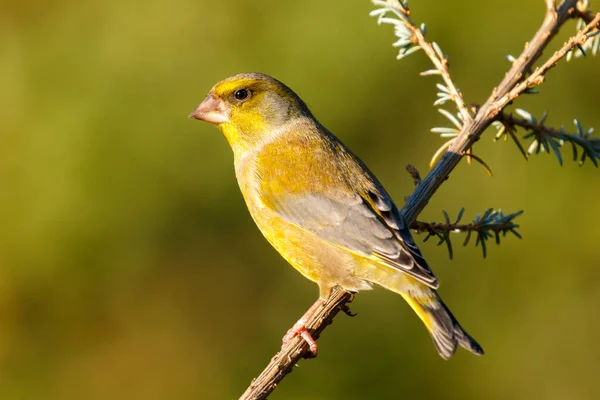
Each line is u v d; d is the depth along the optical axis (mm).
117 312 13727
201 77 13930
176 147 13680
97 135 13648
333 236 8109
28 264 13477
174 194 13680
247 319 13648
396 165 13977
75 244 13492
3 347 13539
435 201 13539
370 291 12797
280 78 13969
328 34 13953
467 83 14141
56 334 13648
